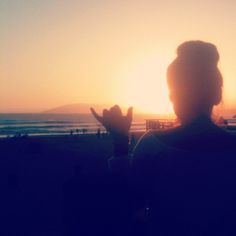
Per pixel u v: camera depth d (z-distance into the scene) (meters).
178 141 1.76
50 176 22.52
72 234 1.80
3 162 30.84
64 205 1.85
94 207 1.77
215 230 1.69
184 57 1.79
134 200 1.80
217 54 1.81
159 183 1.76
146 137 1.84
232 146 1.74
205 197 1.70
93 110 2.03
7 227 11.39
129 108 2.04
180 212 1.71
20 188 18.20
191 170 1.72
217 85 1.78
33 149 38.69
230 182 1.71
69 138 62.88
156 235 1.74
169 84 1.81
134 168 1.81
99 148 43.44
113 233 1.76
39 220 12.28
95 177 1.81
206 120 1.78
